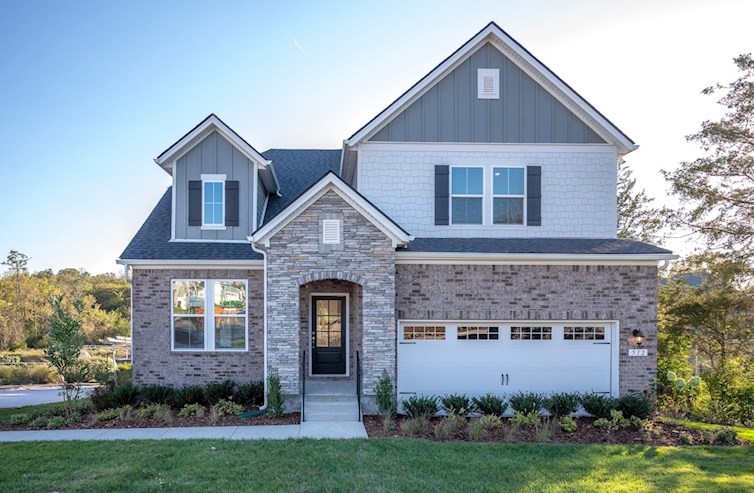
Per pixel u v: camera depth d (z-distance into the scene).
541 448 9.34
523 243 13.59
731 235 20.67
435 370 12.86
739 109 20.16
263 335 13.88
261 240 12.23
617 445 9.73
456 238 14.11
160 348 13.80
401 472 7.85
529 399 11.87
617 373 12.89
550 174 14.48
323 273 12.26
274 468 7.96
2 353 41.69
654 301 12.98
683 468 8.34
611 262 12.97
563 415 11.79
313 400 12.20
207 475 7.63
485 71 14.43
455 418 10.87
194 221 14.67
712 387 15.33
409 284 12.81
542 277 12.95
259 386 13.10
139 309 13.83
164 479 7.47
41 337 47.12
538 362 12.98
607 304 12.93
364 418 11.67
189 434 10.17
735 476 7.97
